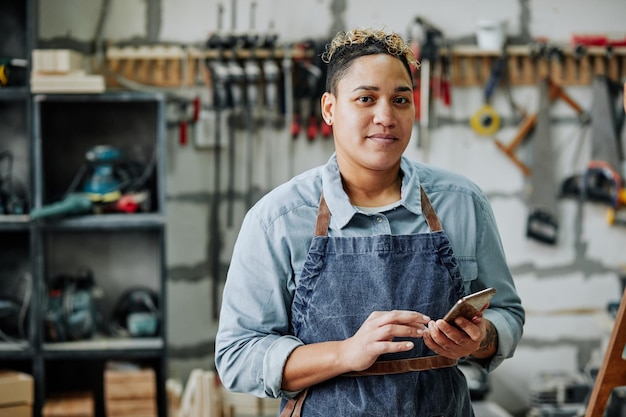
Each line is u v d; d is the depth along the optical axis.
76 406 4.55
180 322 4.95
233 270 2.04
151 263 4.93
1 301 4.61
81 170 4.84
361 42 1.92
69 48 4.84
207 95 4.88
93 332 4.64
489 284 2.07
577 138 5.07
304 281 1.97
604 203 5.08
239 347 1.99
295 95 4.87
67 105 4.85
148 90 4.87
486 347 1.99
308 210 2.01
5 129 4.85
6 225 4.42
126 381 4.49
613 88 5.00
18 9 4.83
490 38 4.89
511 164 5.05
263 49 4.79
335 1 4.93
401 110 1.90
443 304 1.96
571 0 5.02
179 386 4.59
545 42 4.94
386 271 1.95
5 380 4.38
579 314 5.11
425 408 1.95
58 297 4.55
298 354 1.90
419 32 4.96
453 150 5.02
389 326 1.80
